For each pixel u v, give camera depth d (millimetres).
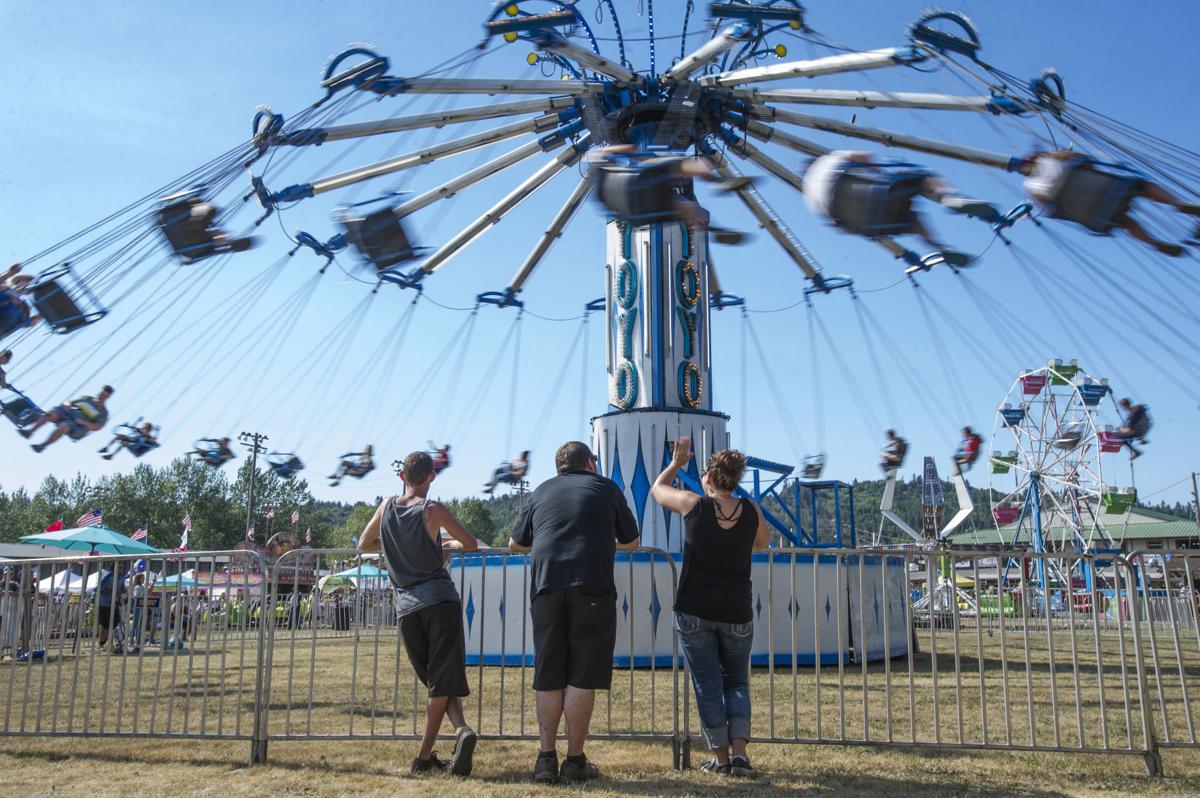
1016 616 8766
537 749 5973
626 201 8273
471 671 11945
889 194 6414
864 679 5727
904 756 5746
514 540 5551
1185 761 5633
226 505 87188
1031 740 5633
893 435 15680
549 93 15469
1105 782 5066
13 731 6055
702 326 16141
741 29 13352
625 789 4828
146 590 6059
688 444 5738
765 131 16250
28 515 84875
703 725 5301
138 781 4980
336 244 14414
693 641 5371
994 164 13953
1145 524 81562
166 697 8750
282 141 13172
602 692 9266
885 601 5855
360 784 4918
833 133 15953
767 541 5656
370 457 14977
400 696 8812
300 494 91625
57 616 12219
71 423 11016
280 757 5684
